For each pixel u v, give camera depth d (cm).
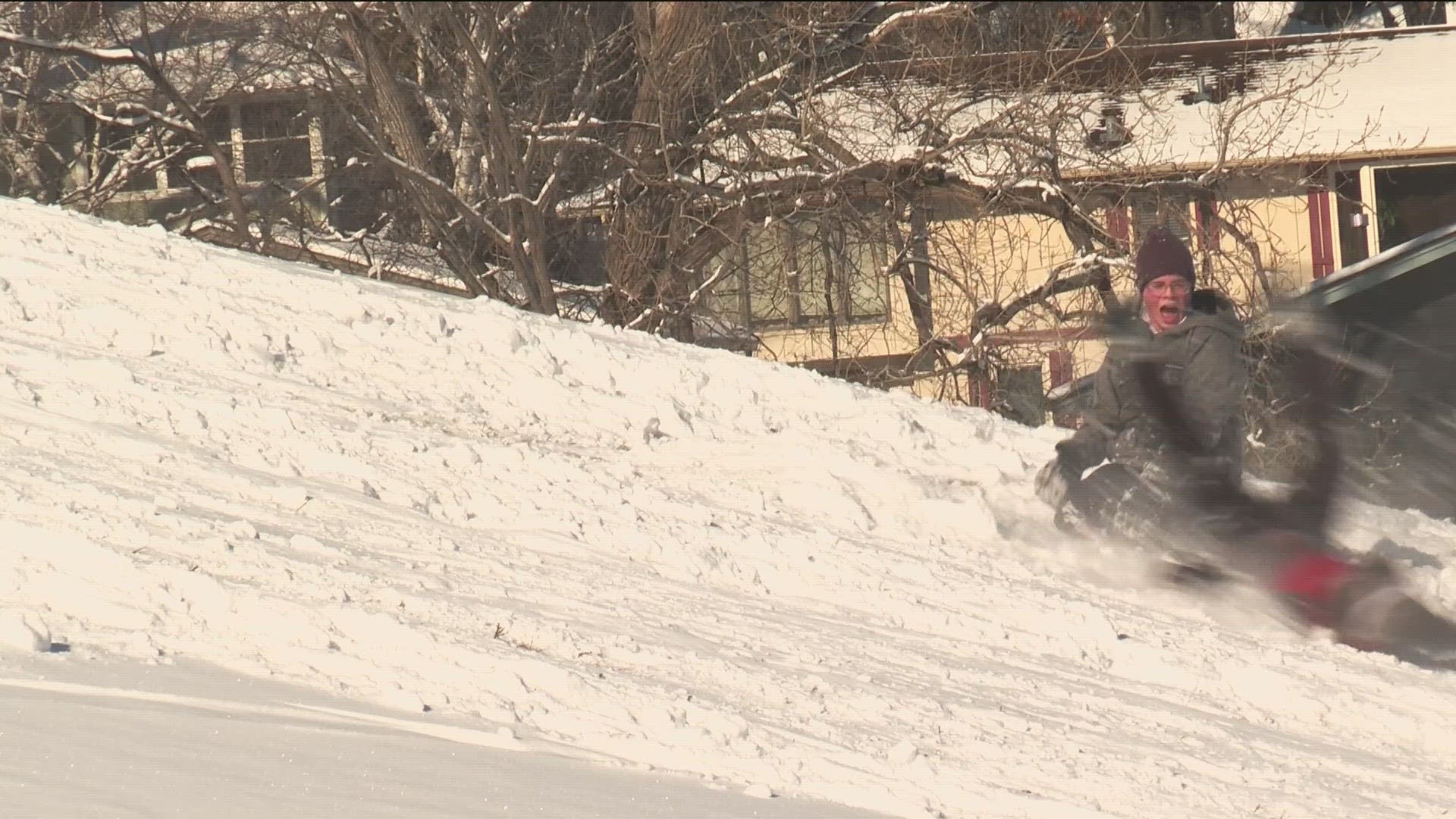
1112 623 2634
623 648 2184
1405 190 11088
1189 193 7988
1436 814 1981
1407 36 12188
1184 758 2091
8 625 1736
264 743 1541
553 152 8962
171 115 10475
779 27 8288
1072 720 2203
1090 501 3008
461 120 9375
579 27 9000
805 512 3133
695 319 8638
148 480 2650
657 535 2775
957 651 2477
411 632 1997
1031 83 7944
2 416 2894
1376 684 2508
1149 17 10831
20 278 3844
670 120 8231
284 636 1950
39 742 1439
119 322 3581
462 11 8669
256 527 2475
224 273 4147
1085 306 7888
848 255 8212
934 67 8062
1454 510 6888
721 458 3419
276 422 3069
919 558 2917
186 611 1978
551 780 1581
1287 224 10775
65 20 10669
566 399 3659
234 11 10031
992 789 1820
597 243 9444
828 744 1917
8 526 2123
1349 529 3247
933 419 3878
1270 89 9862
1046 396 7462
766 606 2570
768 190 8150
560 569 2567
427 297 4316
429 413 3434
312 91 9412
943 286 8162
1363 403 7006
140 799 1342
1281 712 2395
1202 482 2862
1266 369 6122
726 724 1909
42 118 11444
